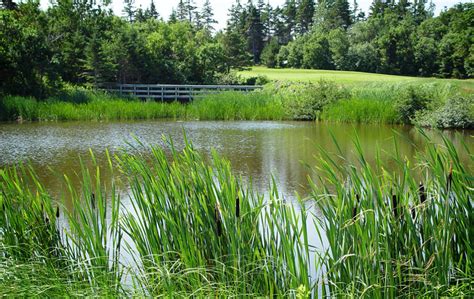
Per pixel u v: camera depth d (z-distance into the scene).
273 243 3.56
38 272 3.69
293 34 106.88
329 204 3.77
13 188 4.21
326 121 22.94
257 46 89.19
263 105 25.25
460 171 3.54
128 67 34.53
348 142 15.13
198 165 3.88
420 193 3.49
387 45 63.25
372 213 3.33
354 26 78.75
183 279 3.49
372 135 17.12
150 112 24.36
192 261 3.54
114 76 33.50
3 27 25.61
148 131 18.30
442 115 19.11
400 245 3.47
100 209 3.86
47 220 4.11
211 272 3.66
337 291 3.37
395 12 91.81
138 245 3.87
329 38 67.31
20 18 33.75
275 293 3.50
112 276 3.72
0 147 13.99
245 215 3.64
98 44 31.52
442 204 3.57
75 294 3.36
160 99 32.84
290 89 28.94
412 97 21.42
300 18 105.75
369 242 3.34
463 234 3.51
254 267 3.53
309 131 18.61
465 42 56.09
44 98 26.00
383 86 28.11
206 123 21.91
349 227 3.41
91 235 3.82
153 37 39.84
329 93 24.36
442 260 3.33
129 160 4.04
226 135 17.25
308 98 24.11
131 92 31.06
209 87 31.66
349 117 22.20
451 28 64.94
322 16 100.00
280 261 3.54
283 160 11.94
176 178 3.98
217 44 43.59
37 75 27.14
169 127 19.89
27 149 13.62
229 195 3.68
